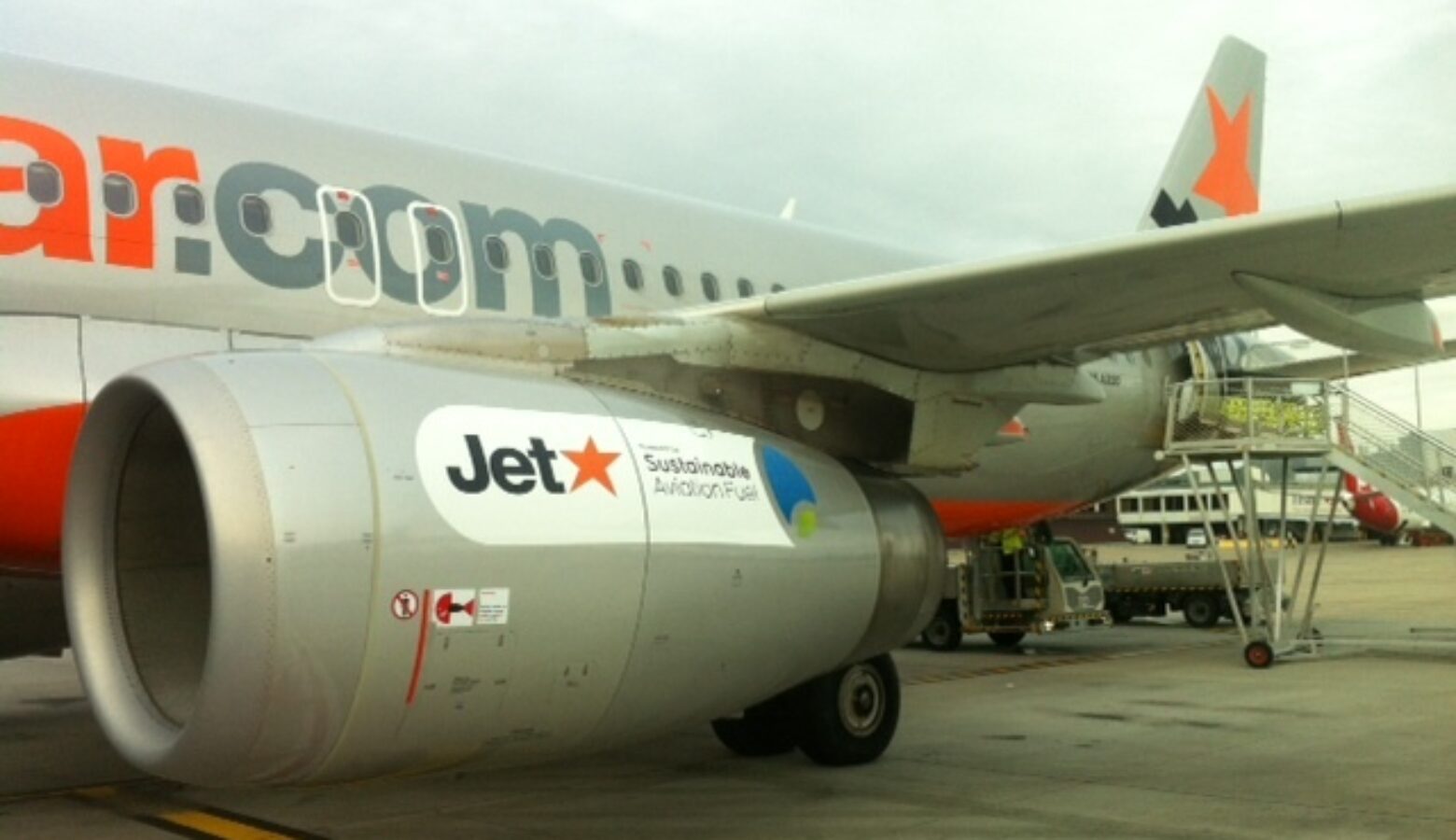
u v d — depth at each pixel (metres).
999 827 5.89
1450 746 7.91
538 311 7.48
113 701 4.39
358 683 4.07
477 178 7.62
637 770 7.32
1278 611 13.22
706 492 5.25
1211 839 5.62
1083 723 8.95
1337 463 13.29
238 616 3.92
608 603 4.70
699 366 5.95
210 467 4.02
